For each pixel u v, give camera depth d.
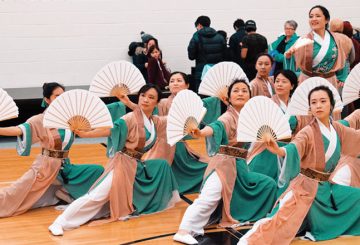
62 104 5.41
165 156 6.68
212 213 5.73
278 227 5.02
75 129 5.51
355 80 6.35
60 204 6.43
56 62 11.41
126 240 5.38
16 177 7.52
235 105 5.68
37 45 11.28
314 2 12.46
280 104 6.69
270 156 6.50
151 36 10.88
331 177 5.98
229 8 12.15
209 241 5.34
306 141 5.12
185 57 12.05
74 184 6.34
